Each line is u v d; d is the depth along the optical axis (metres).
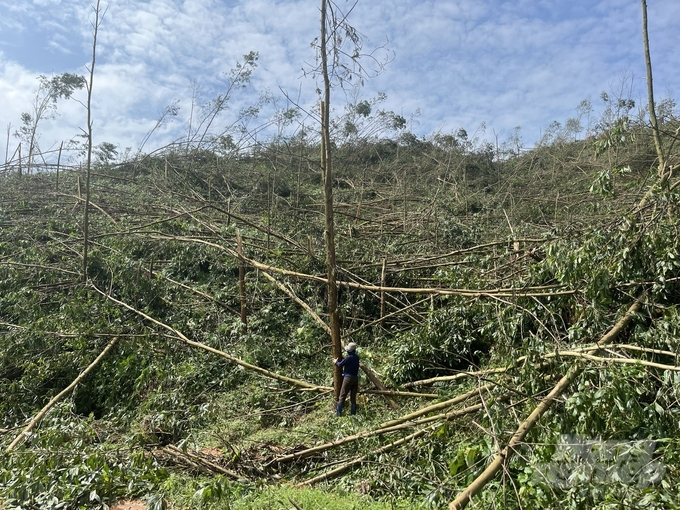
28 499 4.84
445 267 10.42
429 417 5.80
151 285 10.79
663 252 5.92
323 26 6.73
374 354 8.96
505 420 5.08
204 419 7.15
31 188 16.70
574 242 7.36
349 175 22.23
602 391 4.29
